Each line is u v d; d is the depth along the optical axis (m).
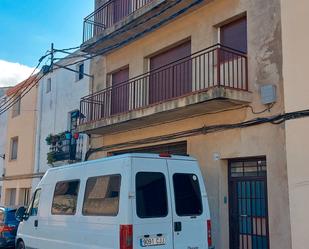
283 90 8.89
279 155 8.80
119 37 14.11
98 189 8.08
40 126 21.03
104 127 13.56
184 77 11.93
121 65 14.82
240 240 9.91
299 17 8.54
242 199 9.98
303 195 8.05
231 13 10.57
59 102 19.42
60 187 9.51
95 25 15.60
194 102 9.89
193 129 11.21
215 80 10.78
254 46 9.77
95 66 16.48
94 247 7.81
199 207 8.08
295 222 8.13
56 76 20.06
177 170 8.01
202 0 11.07
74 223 8.59
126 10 14.77
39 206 10.25
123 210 7.23
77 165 9.03
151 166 7.68
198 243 7.87
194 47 11.65
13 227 13.61
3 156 24.98
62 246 8.91
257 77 9.58
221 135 10.31
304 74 8.33
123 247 7.07
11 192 23.98
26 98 22.88
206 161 10.64
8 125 24.89
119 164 7.64
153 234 7.33
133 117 12.05
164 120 12.09
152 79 13.28
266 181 9.39
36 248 10.03
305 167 8.09
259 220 9.52
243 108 9.82
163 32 12.93
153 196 7.53
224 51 10.17
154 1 12.02
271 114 9.12
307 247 7.88
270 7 9.50
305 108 8.23
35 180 20.83
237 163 10.20
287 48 8.70
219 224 10.05
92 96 14.90
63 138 17.77
